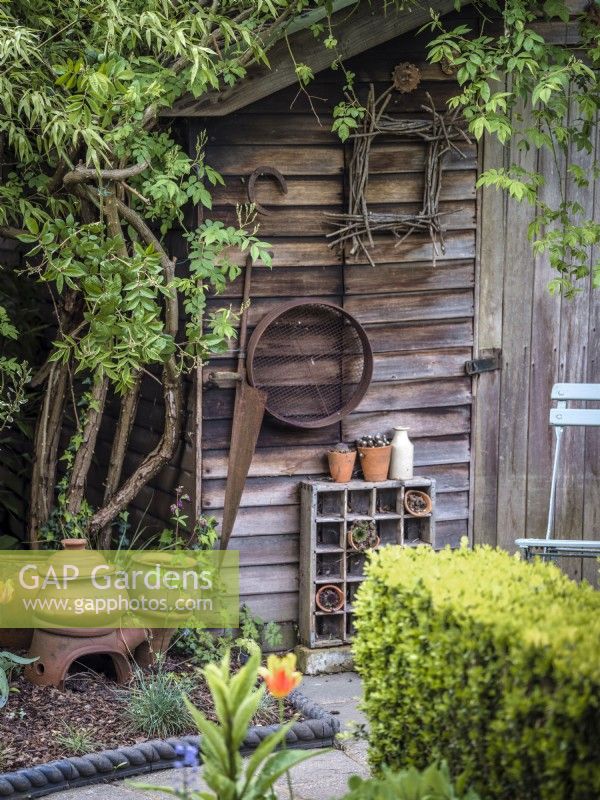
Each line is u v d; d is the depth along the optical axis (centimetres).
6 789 359
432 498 527
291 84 494
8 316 573
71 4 473
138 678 459
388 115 510
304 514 511
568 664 236
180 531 512
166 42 450
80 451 513
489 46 506
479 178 495
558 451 491
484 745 263
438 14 501
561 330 552
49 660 447
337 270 513
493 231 536
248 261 494
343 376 519
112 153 467
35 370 583
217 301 496
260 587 514
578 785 233
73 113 424
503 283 541
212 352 482
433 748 286
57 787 372
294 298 507
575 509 563
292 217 503
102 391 511
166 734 409
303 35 481
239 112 490
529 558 447
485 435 547
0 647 484
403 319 527
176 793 276
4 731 407
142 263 455
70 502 515
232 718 272
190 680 448
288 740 412
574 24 530
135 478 507
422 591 292
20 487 587
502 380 546
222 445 501
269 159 496
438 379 537
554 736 236
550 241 498
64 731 410
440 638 278
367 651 325
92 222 502
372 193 513
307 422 510
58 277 459
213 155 489
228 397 500
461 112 515
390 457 525
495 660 259
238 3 470
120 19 434
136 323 454
